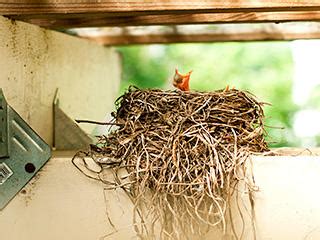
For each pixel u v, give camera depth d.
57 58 1.25
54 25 1.20
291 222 0.95
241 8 1.00
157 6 1.00
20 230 1.00
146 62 3.11
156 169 0.94
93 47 1.53
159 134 0.96
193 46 3.02
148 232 0.97
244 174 0.95
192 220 0.95
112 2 1.00
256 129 0.97
